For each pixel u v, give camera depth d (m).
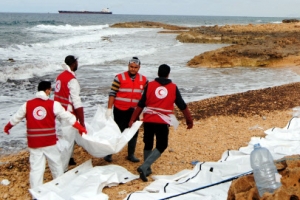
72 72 5.72
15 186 5.57
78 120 5.75
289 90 12.95
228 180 5.16
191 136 7.91
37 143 5.08
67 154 5.75
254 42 32.34
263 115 9.59
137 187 5.35
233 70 19.77
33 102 5.04
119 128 6.08
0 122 9.12
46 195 4.77
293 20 79.12
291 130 7.79
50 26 64.38
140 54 26.73
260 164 3.68
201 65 21.17
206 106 10.72
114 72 17.80
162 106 5.45
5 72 15.77
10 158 6.85
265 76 17.75
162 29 73.25
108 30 64.50
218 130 8.35
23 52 24.95
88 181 5.17
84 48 29.61
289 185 3.48
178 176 5.67
